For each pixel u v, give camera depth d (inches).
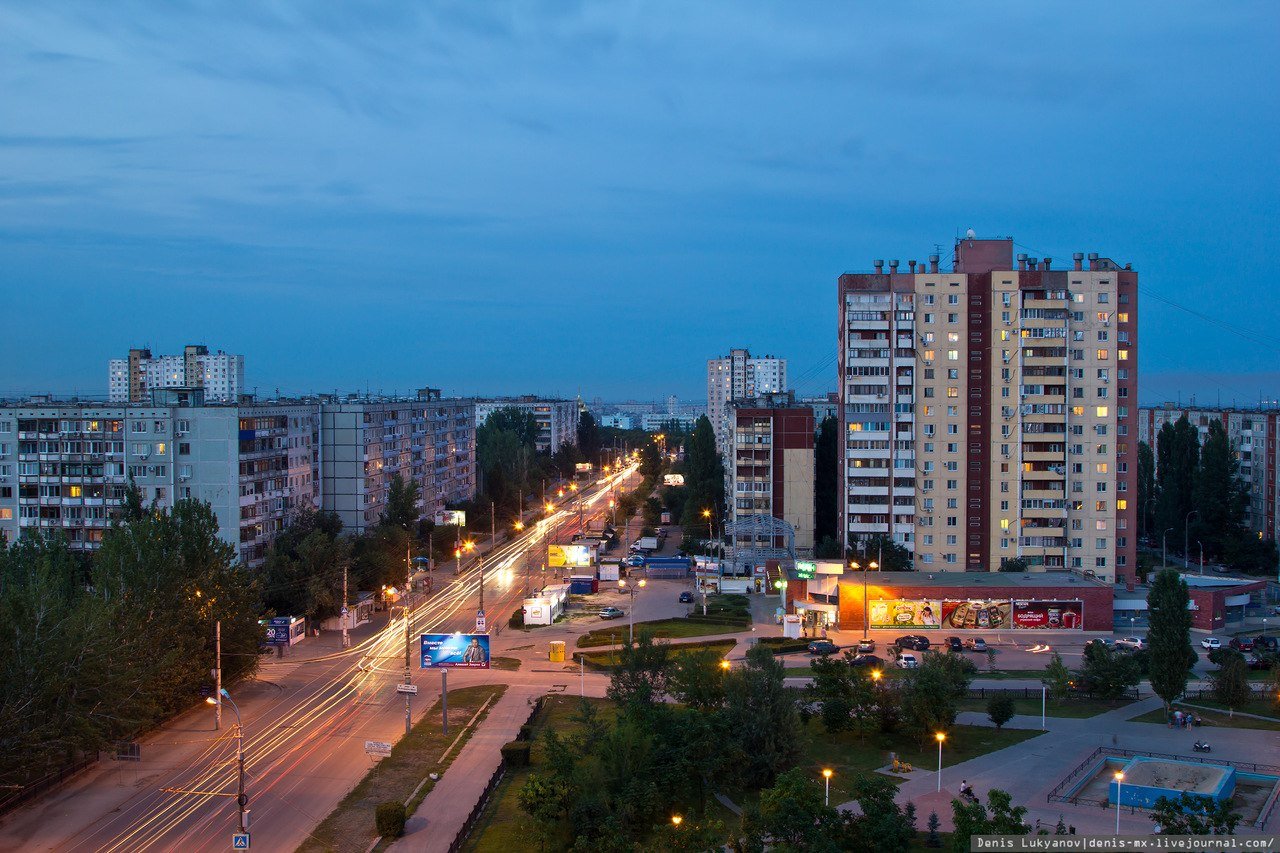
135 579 3686.0
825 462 7652.6
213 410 5753.0
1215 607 5393.7
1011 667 4557.1
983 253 6525.6
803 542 7165.4
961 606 5255.9
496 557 7819.9
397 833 2738.7
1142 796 2854.3
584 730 3043.8
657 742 2910.9
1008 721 3700.8
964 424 6402.6
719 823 2442.2
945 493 6432.1
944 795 2962.6
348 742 3545.8
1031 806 2866.6
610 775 2748.5
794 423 7160.4
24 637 2881.4
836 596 5438.0
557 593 5876.0
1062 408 6309.1
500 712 3890.3
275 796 3043.8
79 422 5787.4
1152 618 3796.8
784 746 3112.7
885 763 3284.9
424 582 6486.2
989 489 6363.2
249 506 5905.5
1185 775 3053.6
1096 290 6318.9
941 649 4849.9
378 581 5915.4
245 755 3403.1
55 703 3036.4
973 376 6397.6
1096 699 4042.8
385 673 4515.3
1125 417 6318.9
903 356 6446.9
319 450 7111.2
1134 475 6318.9
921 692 3385.8
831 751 3412.9
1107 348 6299.2
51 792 3063.5
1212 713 3848.4
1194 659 3757.4
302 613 5255.9
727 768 3024.1
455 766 3289.9
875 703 3540.8
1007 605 5255.9
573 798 2655.0
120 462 5767.7
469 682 4367.6
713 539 7800.2
